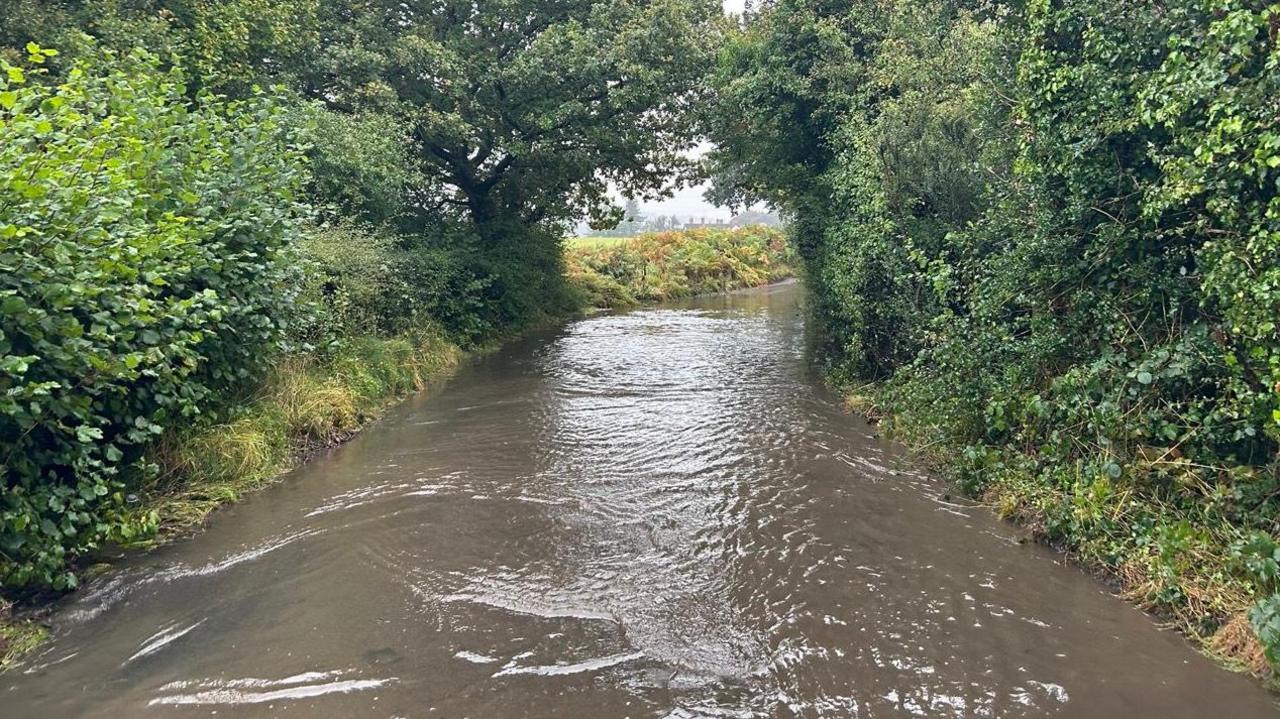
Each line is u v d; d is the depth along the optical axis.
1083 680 4.03
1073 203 6.61
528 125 18.16
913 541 5.83
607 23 17.23
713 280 34.16
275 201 8.48
